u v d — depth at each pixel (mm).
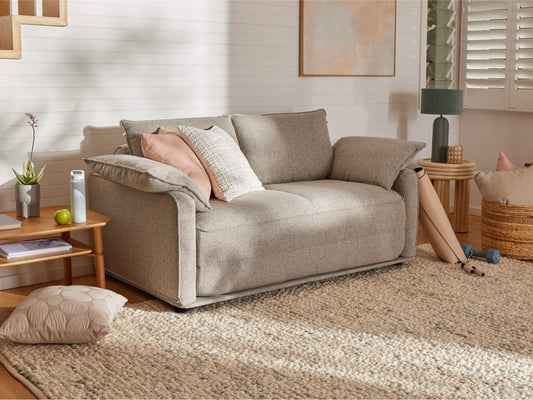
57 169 4109
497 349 3006
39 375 2711
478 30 5977
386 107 5750
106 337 3117
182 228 3354
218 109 4746
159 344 3041
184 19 4504
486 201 4719
